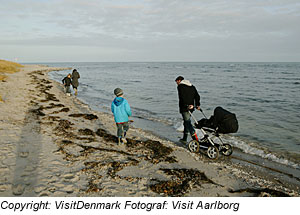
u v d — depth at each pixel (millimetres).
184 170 4660
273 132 8797
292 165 5750
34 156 4758
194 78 41094
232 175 4699
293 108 13828
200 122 5910
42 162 4496
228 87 25969
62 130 6926
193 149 6152
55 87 20453
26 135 6117
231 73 58688
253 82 32562
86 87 25438
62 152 5105
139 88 24812
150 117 11164
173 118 11000
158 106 14414
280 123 10219
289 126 9688
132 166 4703
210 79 38688
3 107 9250
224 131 5461
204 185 4109
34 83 21062
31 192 3391
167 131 8602
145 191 3725
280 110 13242
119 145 6086
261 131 8930
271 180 4816
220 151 6141
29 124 7258
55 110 10203
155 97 18297
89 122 8633
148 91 22156
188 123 6184
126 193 3615
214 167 5117
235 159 5969
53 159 4695
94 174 4172
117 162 4758
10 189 3412
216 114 5492
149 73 59906
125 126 6105
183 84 5895
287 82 32375
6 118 7621
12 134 6062
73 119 8789
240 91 22375
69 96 15906
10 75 28250
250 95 19578
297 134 8523
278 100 16859
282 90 23109
